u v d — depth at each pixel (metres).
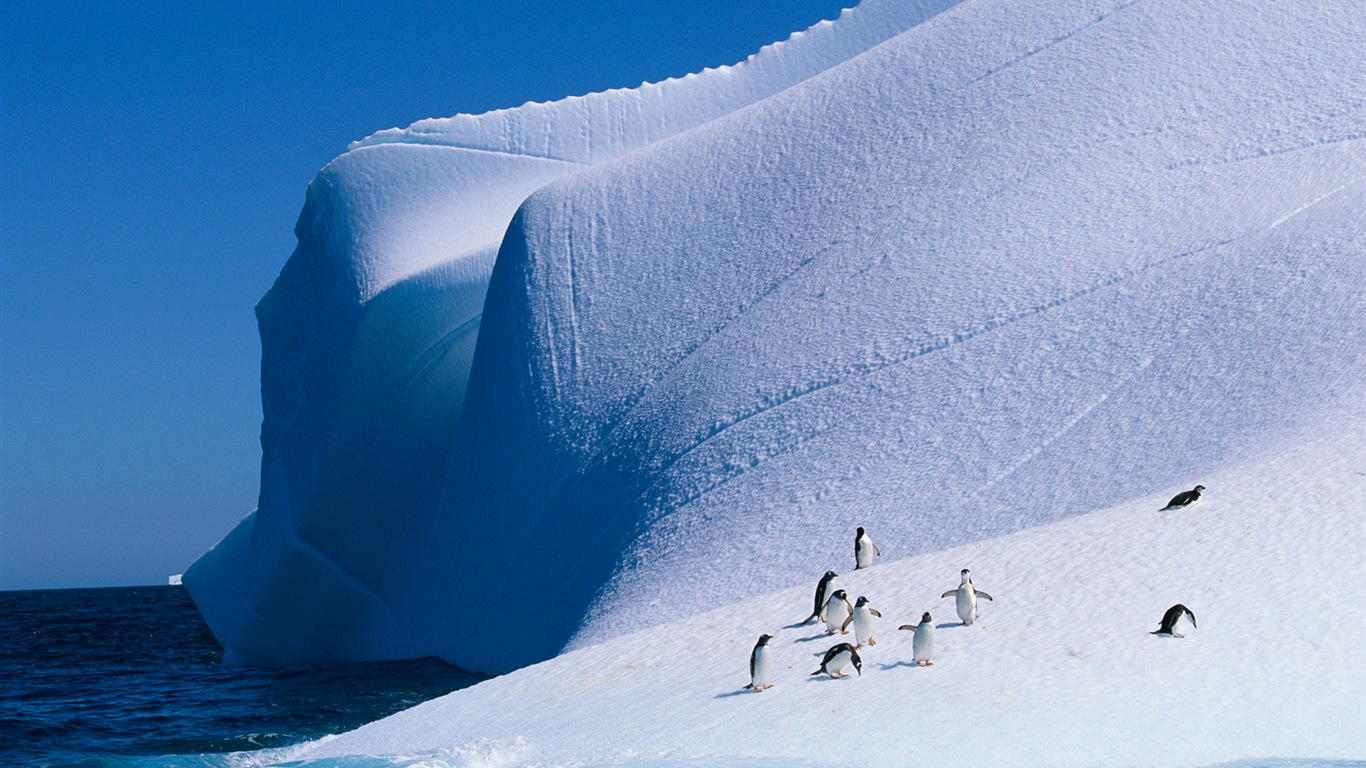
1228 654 13.48
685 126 52.50
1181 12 36.72
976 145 34.50
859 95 38.03
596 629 24.81
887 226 33.25
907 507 24.81
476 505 35.34
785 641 16.95
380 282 44.47
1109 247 29.78
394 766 14.50
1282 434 21.11
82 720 25.72
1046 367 27.02
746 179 37.44
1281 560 15.51
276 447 48.28
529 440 33.91
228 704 28.27
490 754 14.42
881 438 27.02
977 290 30.06
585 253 37.47
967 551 18.91
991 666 14.12
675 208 37.75
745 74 53.47
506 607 31.62
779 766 12.12
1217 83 34.03
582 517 30.61
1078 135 33.62
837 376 29.23
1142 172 31.89
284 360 50.22
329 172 49.78
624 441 31.42
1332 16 35.06
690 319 34.06
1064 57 36.38
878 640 15.75
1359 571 14.80
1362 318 23.50
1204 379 24.47
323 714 25.56
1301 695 12.48
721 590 24.16
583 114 52.38
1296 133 31.22
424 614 36.94
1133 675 13.27
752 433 28.83
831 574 17.42
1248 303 25.81
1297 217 27.88
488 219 48.66
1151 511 18.45
